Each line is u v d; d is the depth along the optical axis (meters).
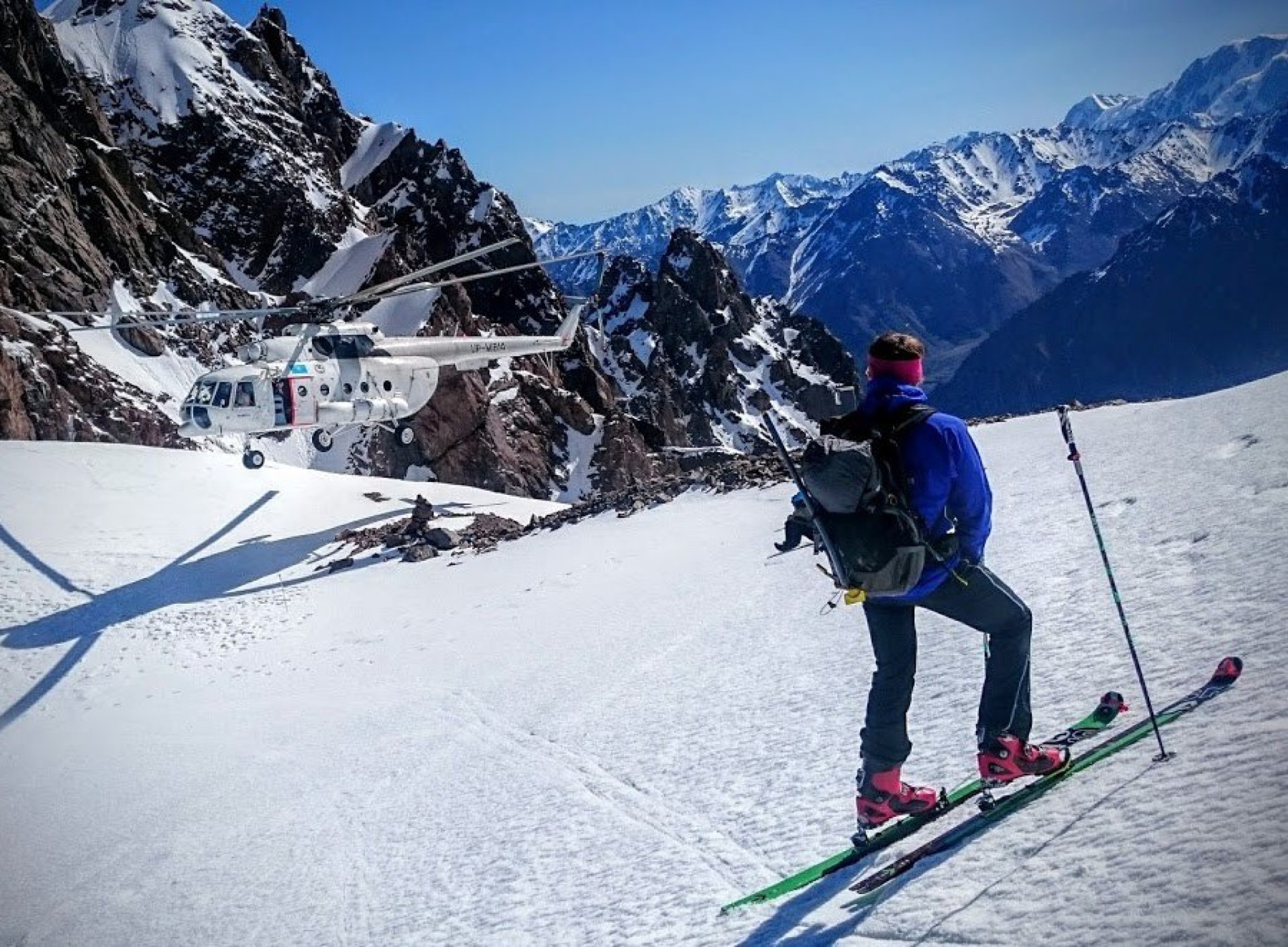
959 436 3.93
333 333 28.25
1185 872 3.06
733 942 4.12
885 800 4.22
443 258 92.88
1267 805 3.18
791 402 125.19
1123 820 3.56
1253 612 5.21
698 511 22.55
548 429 79.88
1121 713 4.63
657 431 93.19
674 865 5.44
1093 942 2.96
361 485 32.88
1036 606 7.23
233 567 24.11
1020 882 3.50
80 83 67.62
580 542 22.27
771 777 6.26
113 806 11.62
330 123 96.19
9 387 42.09
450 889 6.45
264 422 26.58
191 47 84.12
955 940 3.33
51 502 26.19
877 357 4.18
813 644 9.40
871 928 3.66
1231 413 12.09
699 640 11.41
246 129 80.69
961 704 6.02
